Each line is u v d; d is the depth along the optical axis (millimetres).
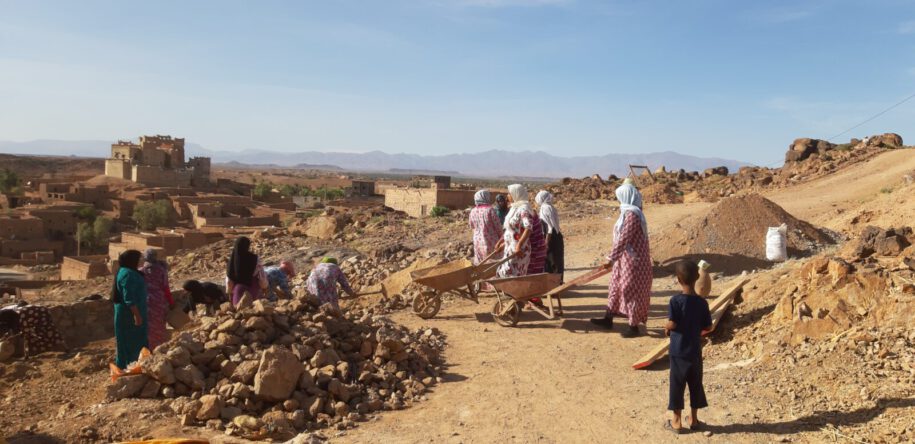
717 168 51406
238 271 8688
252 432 5719
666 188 34750
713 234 13766
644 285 8570
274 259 19656
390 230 23922
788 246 13383
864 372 5938
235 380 6434
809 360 6500
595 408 6242
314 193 153625
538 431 5773
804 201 30047
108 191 118500
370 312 10734
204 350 6953
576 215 25469
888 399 5414
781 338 7094
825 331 6840
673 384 5570
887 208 18859
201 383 6430
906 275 6965
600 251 16812
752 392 6230
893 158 38250
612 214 25297
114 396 6320
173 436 5531
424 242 20859
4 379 9055
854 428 5160
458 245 16953
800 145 50125
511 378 7238
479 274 10039
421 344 8023
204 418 5934
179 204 104688
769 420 5605
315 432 5844
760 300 8375
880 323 6562
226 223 83438
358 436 5746
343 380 6848
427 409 6438
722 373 6895
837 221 20328
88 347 10977
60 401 8023
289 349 7168
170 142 153500
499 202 12234
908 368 5754
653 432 5609
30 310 10398
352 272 15086
